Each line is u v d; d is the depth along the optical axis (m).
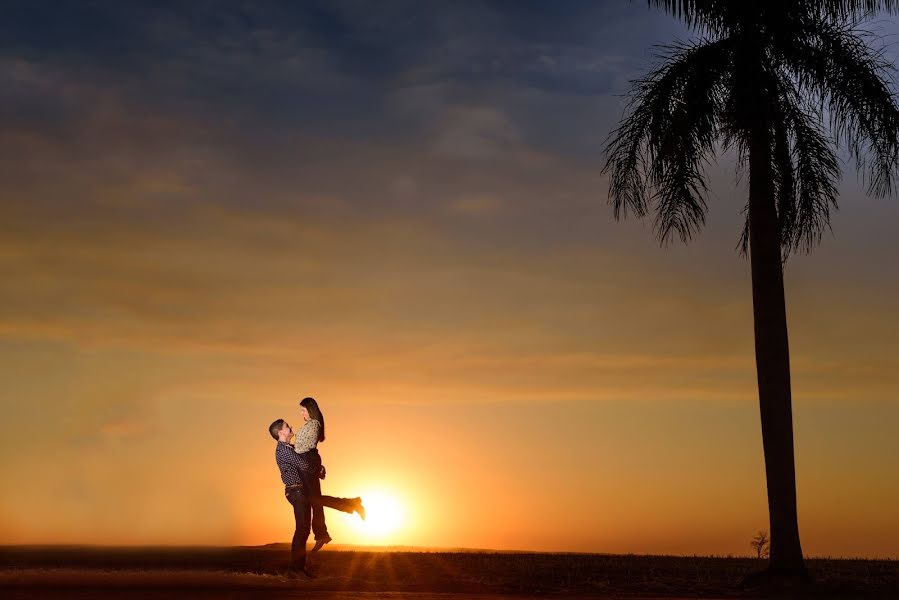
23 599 11.41
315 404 14.99
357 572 15.92
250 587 13.27
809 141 18.08
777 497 16.64
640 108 18.64
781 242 18.28
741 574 17.92
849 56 17.89
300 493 14.57
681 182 18.27
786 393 17.03
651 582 15.89
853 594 14.98
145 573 14.45
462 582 14.95
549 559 20.77
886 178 18.05
